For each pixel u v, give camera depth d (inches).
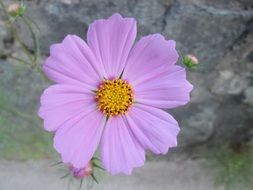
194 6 6.7
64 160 4.8
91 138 5.1
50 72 4.7
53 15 7.1
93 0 6.8
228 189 9.1
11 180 8.9
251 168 9.1
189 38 7.1
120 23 4.8
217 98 8.1
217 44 7.1
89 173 5.7
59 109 4.7
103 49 4.9
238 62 7.4
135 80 5.2
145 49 5.0
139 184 9.0
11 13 5.8
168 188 9.0
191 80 7.7
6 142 8.8
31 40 7.5
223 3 6.7
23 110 8.6
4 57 7.8
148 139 5.1
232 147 9.2
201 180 9.1
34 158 9.0
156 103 5.2
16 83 8.1
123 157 5.1
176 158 9.2
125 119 5.3
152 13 6.8
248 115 8.4
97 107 5.2
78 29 7.2
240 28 6.9
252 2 6.7
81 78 5.0
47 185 8.9
